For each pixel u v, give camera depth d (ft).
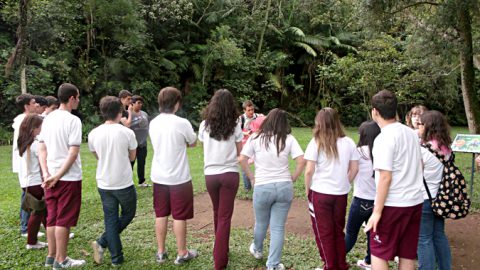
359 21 26.35
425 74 35.01
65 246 10.93
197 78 56.03
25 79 37.93
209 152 10.73
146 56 50.08
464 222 15.12
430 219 9.21
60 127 10.59
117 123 11.08
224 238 10.64
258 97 61.77
